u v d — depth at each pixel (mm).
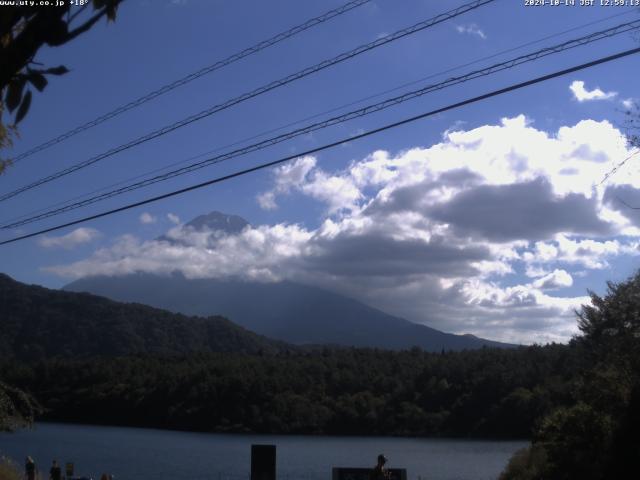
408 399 107562
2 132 5023
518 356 105188
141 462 68250
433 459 71062
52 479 31125
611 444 26469
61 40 3398
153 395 107375
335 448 82812
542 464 31391
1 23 3283
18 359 148875
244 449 80875
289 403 105625
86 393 107375
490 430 94562
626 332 29781
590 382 29422
